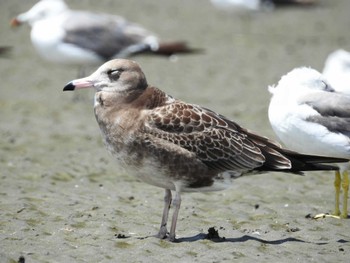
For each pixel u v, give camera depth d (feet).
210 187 39.45
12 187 49.19
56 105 76.64
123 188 50.37
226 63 95.76
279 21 123.13
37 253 36.63
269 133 65.72
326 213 45.44
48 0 83.41
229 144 38.73
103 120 38.50
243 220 43.55
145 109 38.29
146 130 37.73
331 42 109.29
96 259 36.04
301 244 39.04
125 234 40.37
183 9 128.16
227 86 84.79
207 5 132.87
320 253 37.58
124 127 37.83
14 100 77.77
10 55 97.96
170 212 44.86
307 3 130.52
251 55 100.37
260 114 73.10
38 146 61.05
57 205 45.34
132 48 83.97
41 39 81.00
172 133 37.96
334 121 42.78
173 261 35.88
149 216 43.88
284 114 43.55
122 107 38.29
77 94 80.53
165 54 85.97
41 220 42.24
